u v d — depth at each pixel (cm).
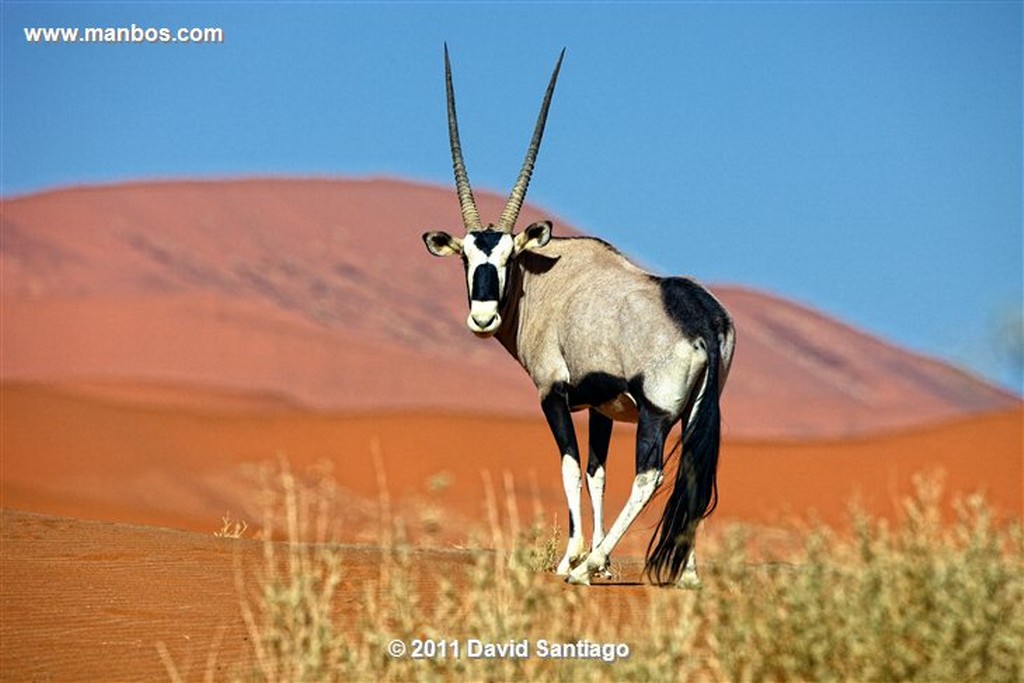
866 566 2786
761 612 2798
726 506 14100
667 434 4009
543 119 5025
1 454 13550
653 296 4100
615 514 9938
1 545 4197
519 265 4550
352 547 4503
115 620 3303
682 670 2761
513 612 2898
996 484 15212
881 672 2645
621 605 3525
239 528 5209
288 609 2925
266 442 15225
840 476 15950
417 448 15550
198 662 2975
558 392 4338
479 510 8862
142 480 13175
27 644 3073
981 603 2678
